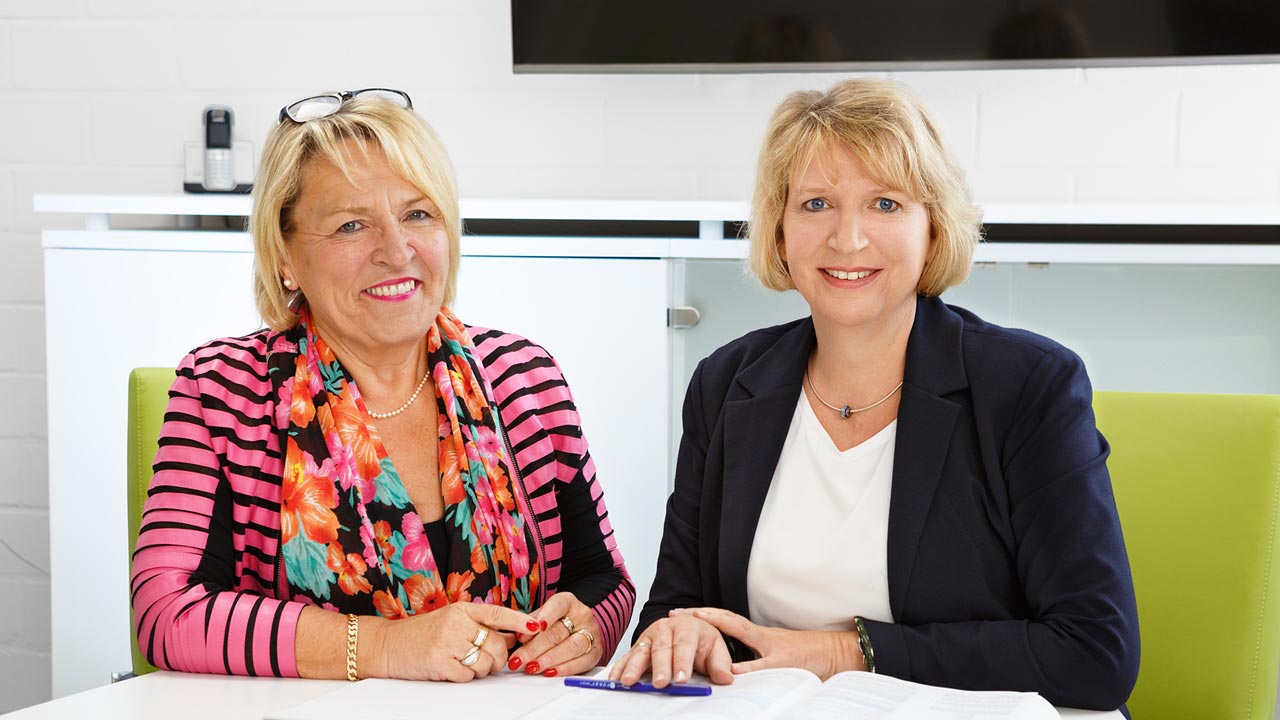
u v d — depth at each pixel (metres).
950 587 1.21
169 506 1.25
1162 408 1.37
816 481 1.31
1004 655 1.13
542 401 1.49
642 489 2.07
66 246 2.14
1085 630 1.12
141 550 1.24
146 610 1.20
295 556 1.28
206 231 2.20
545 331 2.08
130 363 2.14
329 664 1.14
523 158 2.57
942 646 1.14
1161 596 1.33
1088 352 1.96
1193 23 2.27
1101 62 2.31
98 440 2.14
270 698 1.07
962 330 1.28
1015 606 1.22
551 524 1.46
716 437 1.38
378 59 2.58
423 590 1.32
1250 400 1.34
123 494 2.14
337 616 1.17
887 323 1.29
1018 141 2.45
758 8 2.39
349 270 1.31
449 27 2.56
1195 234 2.11
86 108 2.62
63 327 2.14
